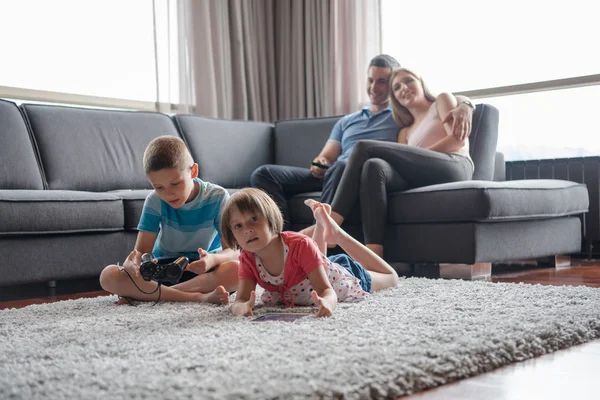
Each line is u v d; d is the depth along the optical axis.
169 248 2.35
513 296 2.10
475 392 1.14
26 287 3.27
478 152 3.69
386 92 4.04
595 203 4.13
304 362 1.21
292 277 1.97
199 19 4.89
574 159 4.19
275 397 1.01
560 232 3.57
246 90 5.17
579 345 1.53
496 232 3.12
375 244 3.17
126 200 3.19
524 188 3.20
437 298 2.09
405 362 1.21
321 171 3.85
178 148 2.11
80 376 1.17
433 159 3.36
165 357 1.31
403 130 3.84
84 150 3.71
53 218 2.89
